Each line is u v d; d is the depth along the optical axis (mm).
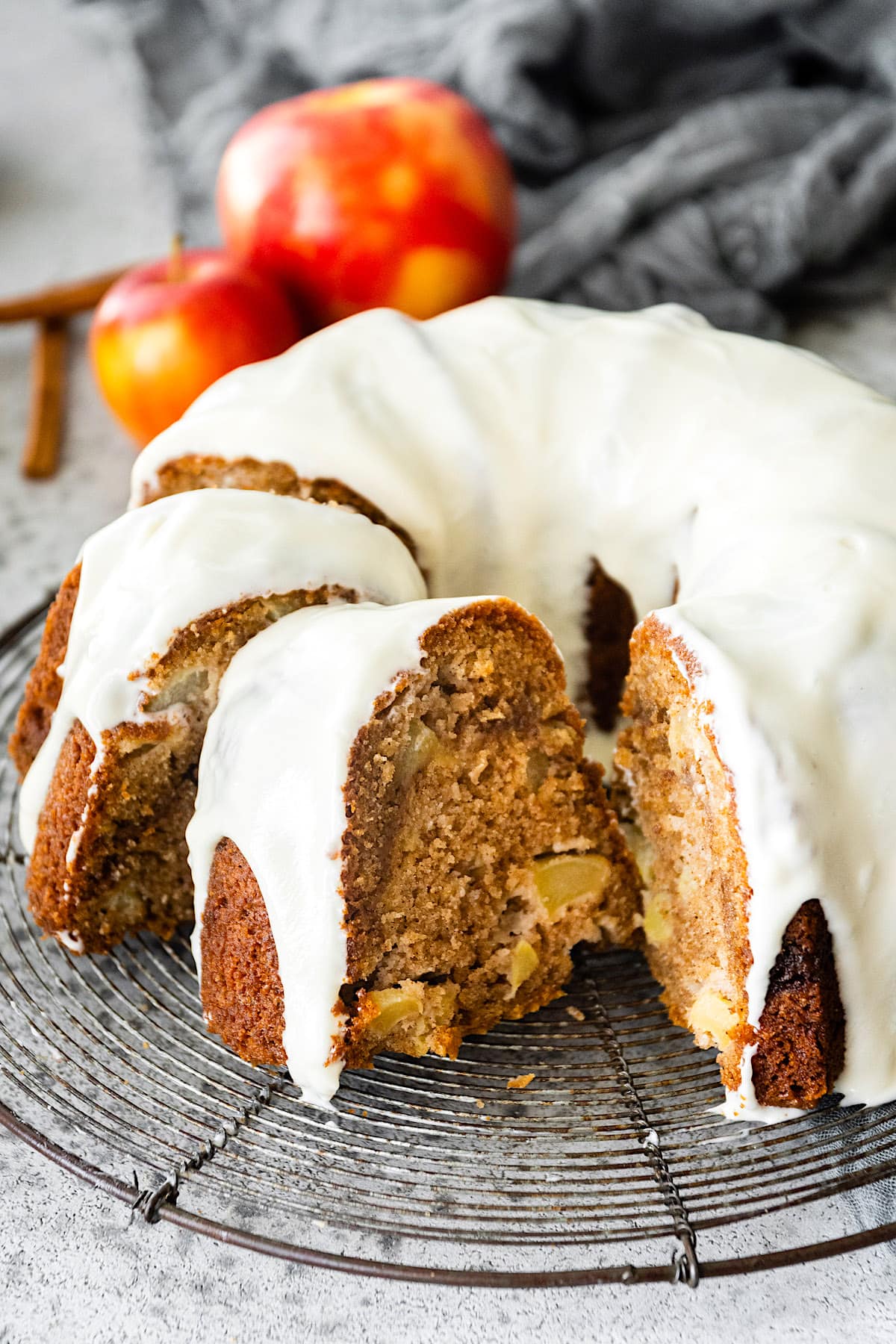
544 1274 523
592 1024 594
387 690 566
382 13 889
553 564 632
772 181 819
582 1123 571
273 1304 549
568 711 592
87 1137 573
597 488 624
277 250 737
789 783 553
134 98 1001
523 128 843
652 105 871
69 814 596
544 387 634
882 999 562
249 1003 573
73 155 973
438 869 579
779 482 602
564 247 799
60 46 1080
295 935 564
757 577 584
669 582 623
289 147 731
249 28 935
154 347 711
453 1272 523
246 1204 561
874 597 570
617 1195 554
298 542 591
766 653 563
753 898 556
